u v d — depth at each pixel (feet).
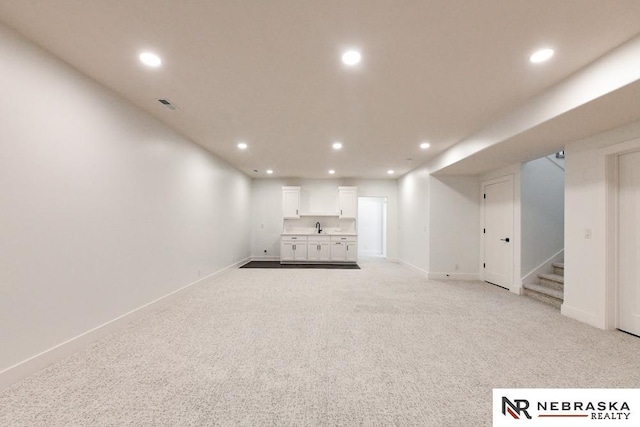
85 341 8.20
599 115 8.39
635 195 9.51
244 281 17.49
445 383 6.50
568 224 11.30
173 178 13.00
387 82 8.57
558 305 12.47
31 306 6.75
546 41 6.57
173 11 5.71
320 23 6.06
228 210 20.43
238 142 15.03
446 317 11.01
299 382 6.48
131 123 10.15
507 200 15.96
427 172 19.15
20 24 6.14
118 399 5.80
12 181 6.34
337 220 27.12
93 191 8.55
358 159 18.90
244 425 5.10
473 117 11.21
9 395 5.90
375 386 6.36
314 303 12.79
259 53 7.17
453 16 5.81
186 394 5.99
